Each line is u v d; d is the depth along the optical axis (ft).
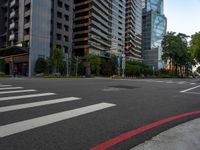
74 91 37.14
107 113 21.04
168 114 22.08
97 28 303.68
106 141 13.44
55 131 14.96
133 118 19.57
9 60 204.64
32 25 178.09
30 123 16.55
